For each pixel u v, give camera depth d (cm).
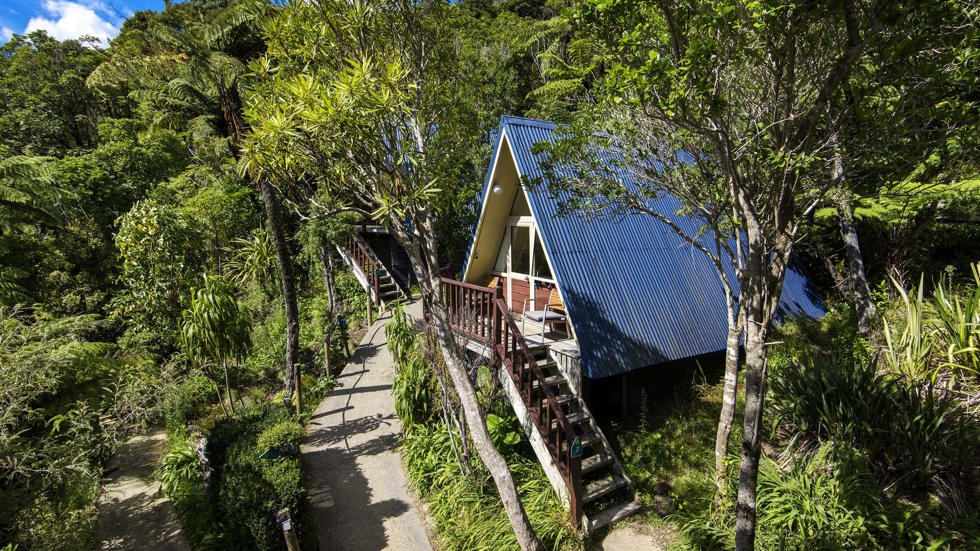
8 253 1196
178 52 1304
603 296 760
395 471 679
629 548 533
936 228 1120
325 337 973
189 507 596
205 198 1517
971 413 552
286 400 823
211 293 764
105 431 639
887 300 990
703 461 654
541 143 593
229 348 770
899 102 374
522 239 957
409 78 572
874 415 563
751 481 386
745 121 501
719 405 791
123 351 1010
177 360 880
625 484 618
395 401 750
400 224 502
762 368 383
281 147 435
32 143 2347
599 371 693
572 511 547
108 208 1594
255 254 1495
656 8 369
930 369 636
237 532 501
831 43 366
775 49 362
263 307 1475
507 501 485
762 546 461
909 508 476
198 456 649
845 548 436
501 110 1745
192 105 1648
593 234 801
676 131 550
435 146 646
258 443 596
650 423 768
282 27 514
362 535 560
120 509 632
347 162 466
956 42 340
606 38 372
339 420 810
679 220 906
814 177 449
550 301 871
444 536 552
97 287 1314
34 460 528
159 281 1040
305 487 576
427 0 602
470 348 791
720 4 316
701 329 818
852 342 839
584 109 695
